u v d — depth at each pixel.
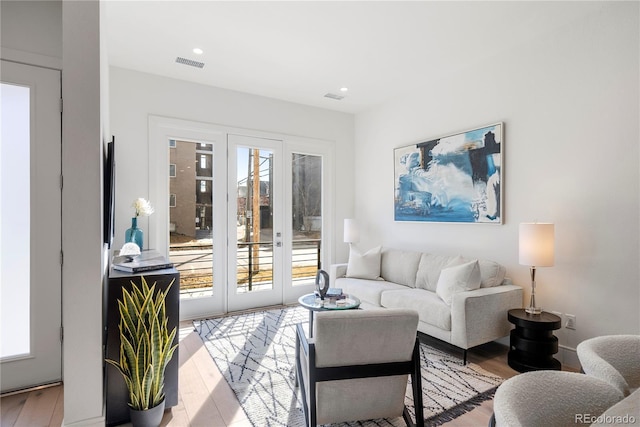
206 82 4.10
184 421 2.03
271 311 4.34
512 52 3.26
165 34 3.03
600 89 2.66
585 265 2.74
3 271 2.31
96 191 1.84
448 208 3.86
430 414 2.09
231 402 2.23
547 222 2.99
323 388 1.80
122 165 3.69
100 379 1.83
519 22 2.82
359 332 1.70
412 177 4.33
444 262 3.57
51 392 2.31
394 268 4.08
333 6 2.61
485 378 2.55
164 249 3.91
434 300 3.12
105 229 2.28
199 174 4.15
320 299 2.96
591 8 2.65
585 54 2.74
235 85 4.19
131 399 1.90
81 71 1.82
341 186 5.24
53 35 2.44
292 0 2.54
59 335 2.44
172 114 3.96
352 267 4.27
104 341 2.09
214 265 4.23
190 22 2.83
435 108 4.06
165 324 1.94
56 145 2.43
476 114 3.59
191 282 4.10
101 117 1.97
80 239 1.80
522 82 3.18
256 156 4.54
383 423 2.01
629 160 2.51
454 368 2.73
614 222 2.59
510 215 3.28
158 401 1.94
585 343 1.23
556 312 2.92
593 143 2.70
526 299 3.13
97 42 1.86
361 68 3.72
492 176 3.40
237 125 4.37
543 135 3.02
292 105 4.79
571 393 0.91
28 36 2.37
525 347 2.64
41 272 2.39
